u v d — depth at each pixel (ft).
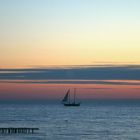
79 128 569.23
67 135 477.77
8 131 482.28
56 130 534.78
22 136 456.04
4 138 437.58
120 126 606.14
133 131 530.27
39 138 443.73
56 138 448.24
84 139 442.50
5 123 639.35
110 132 516.32
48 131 517.96
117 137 464.24
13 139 431.02
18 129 484.33
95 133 503.61
